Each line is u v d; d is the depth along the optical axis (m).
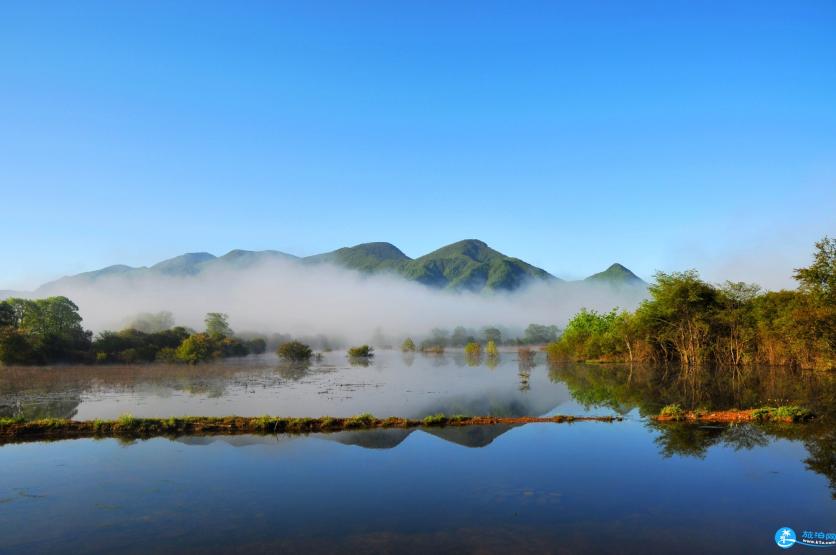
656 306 67.00
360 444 20.94
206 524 12.98
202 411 28.17
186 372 53.28
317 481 16.33
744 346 61.91
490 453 19.53
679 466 17.77
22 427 22.34
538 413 28.44
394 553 11.39
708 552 11.43
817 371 51.66
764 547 11.66
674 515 13.51
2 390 37.84
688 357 65.88
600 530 12.58
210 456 19.16
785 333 54.31
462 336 163.38
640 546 11.72
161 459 18.75
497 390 38.94
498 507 14.09
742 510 13.84
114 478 16.62
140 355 69.81
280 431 23.16
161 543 11.95
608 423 25.00
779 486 15.68
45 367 58.38
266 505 14.26
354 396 35.00
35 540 12.16
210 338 81.62
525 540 12.05
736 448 20.05
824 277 51.22
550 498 14.76
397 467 17.81
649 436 22.20
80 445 20.75
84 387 39.44
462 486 15.81
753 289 63.69
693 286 63.06
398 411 28.83
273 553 11.42
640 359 72.25
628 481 16.22
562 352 81.31
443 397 34.78
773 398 33.03
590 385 42.44
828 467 17.53
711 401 32.09
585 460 18.56
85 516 13.52
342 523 13.04
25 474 17.03
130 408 29.22
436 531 12.54
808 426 24.02
